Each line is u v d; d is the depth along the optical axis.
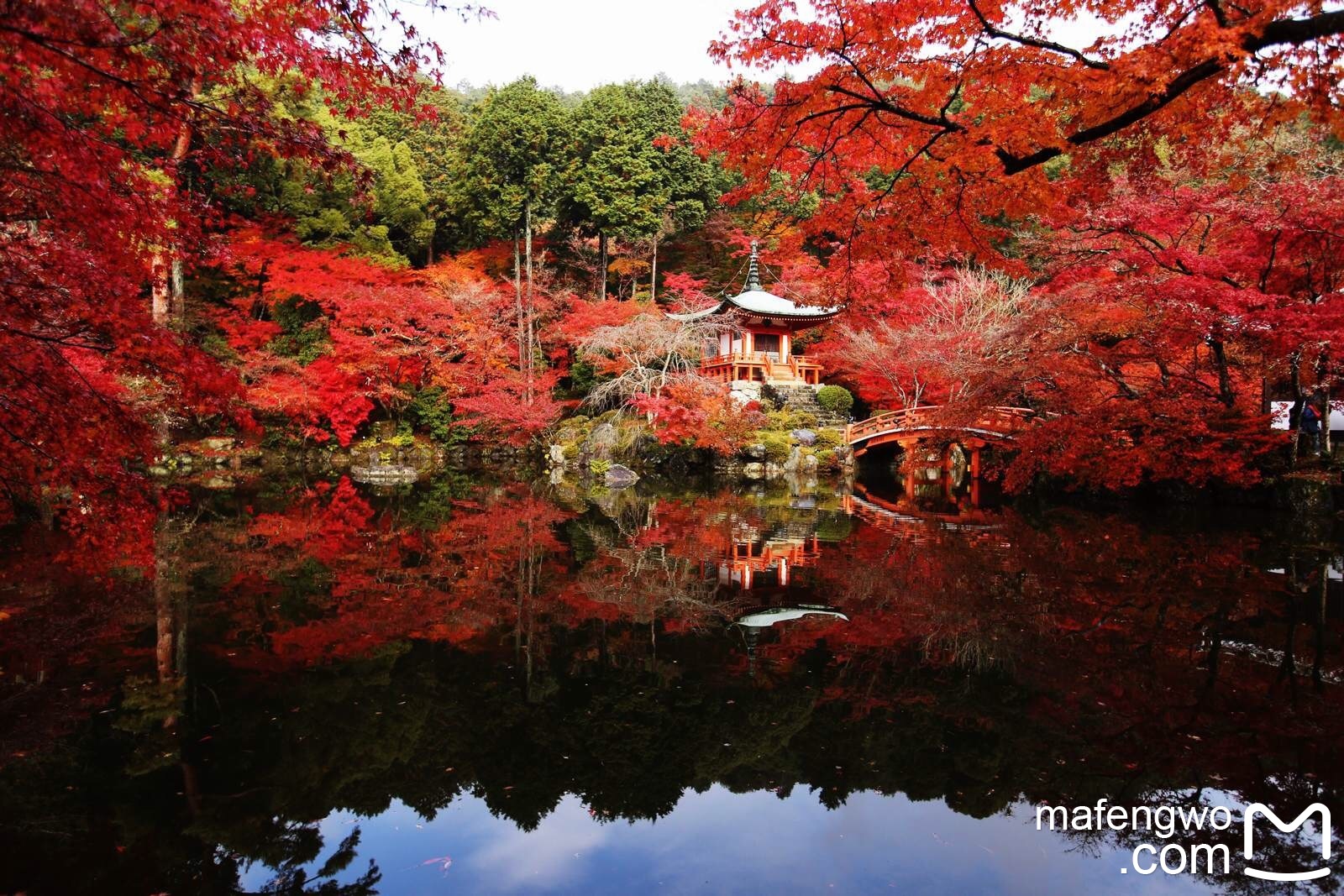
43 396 4.55
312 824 4.19
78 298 4.42
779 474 23.94
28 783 4.48
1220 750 4.98
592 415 27.66
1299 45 4.27
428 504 17.03
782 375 29.27
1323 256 11.42
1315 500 13.71
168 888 3.56
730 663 6.82
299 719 5.46
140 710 5.49
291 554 11.12
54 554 10.02
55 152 3.62
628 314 26.95
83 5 2.83
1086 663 6.65
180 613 7.88
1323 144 12.62
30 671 6.16
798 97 6.06
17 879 3.59
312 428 23.91
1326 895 3.51
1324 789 4.49
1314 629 7.53
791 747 5.18
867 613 8.40
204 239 4.98
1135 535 12.79
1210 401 14.29
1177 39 4.33
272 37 3.81
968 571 10.32
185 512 14.73
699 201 33.84
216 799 4.37
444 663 6.72
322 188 25.78
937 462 26.53
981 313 21.52
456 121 39.75
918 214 6.92
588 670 6.64
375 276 25.64
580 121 32.38
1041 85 5.34
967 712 5.69
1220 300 11.30
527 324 27.88
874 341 24.14
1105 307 13.80
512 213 29.03
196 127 4.12
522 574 10.24
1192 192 12.52
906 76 5.90
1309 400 13.94
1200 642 7.19
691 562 11.18
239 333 23.31
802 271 27.72
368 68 4.55
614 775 4.85
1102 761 4.89
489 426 26.92
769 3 5.45
